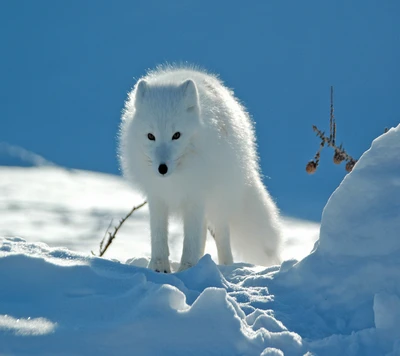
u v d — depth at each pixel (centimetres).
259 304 1155
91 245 3938
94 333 993
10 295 1101
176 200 1559
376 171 1177
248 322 1077
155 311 1010
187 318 1008
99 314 1045
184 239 1578
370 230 1145
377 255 1134
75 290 1102
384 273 1115
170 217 1698
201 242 1652
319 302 1152
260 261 1838
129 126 1555
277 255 1836
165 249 1570
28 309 1059
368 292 1123
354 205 1173
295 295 1178
